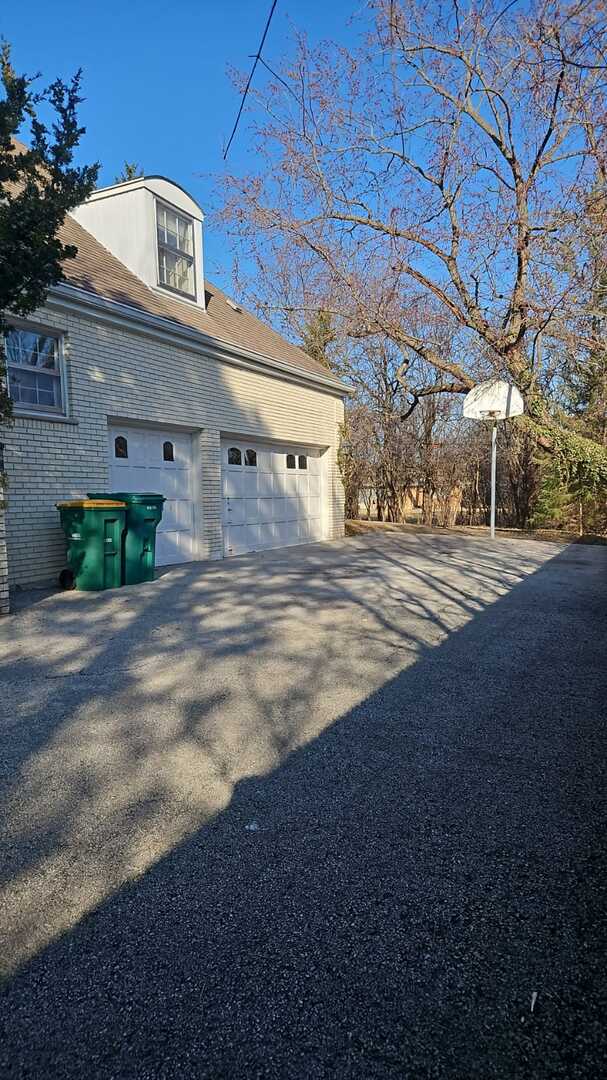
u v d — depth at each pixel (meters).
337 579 8.75
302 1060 1.53
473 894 2.12
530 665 4.71
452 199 11.83
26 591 7.65
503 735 3.45
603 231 8.66
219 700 3.99
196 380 10.62
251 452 12.55
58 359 8.25
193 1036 1.59
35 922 2.00
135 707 3.87
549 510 19.30
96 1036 1.60
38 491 7.88
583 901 2.08
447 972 1.79
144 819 2.61
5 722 3.63
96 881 2.21
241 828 2.54
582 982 1.75
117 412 8.99
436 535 16.28
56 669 4.61
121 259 10.88
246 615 6.42
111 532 7.84
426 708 3.85
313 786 2.89
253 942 1.91
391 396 21.05
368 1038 1.58
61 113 5.34
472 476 22.75
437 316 13.31
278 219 13.30
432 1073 1.49
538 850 2.37
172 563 10.40
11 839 2.46
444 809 2.68
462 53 10.66
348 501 22.11
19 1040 1.58
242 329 13.34
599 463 13.60
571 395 15.03
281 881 2.20
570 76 8.65
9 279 5.30
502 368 13.69
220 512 11.30
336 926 1.98
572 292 10.06
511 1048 1.55
